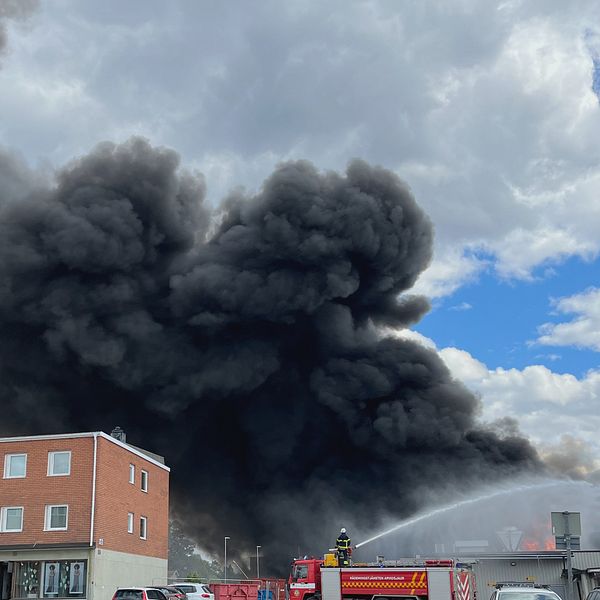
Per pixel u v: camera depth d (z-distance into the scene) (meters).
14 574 30.38
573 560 35.09
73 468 31.47
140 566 35.12
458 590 23.08
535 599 17.25
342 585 24.03
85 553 30.12
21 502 31.39
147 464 37.66
